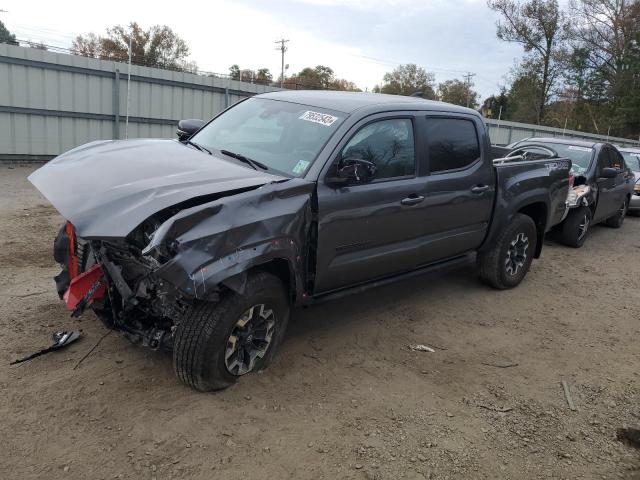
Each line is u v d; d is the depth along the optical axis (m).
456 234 5.32
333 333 4.81
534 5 50.84
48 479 2.81
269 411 3.55
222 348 3.50
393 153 4.55
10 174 12.77
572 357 4.82
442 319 5.37
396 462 3.21
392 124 4.57
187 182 3.51
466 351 4.73
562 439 3.60
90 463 2.95
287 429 3.40
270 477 2.99
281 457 3.15
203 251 3.13
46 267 5.75
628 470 3.35
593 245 9.52
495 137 32.03
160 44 50.19
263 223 3.45
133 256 3.41
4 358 3.85
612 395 4.21
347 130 4.16
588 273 7.60
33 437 3.10
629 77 51.62
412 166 4.72
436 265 5.40
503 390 4.13
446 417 3.70
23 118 14.43
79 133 15.49
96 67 15.30
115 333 4.31
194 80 17.28
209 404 3.53
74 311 3.58
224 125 4.92
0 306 4.66
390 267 4.75
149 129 16.78
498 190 5.67
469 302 5.89
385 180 4.45
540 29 51.78
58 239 4.09
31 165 14.48
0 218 7.94
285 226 3.60
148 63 39.00
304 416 3.54
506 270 6.18
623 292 6.84
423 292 6.09
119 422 3.29
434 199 4.86
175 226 3.06
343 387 3.94
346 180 4.03
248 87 18.50
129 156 4.06
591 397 4.16
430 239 5.02
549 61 53.12
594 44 53.06
